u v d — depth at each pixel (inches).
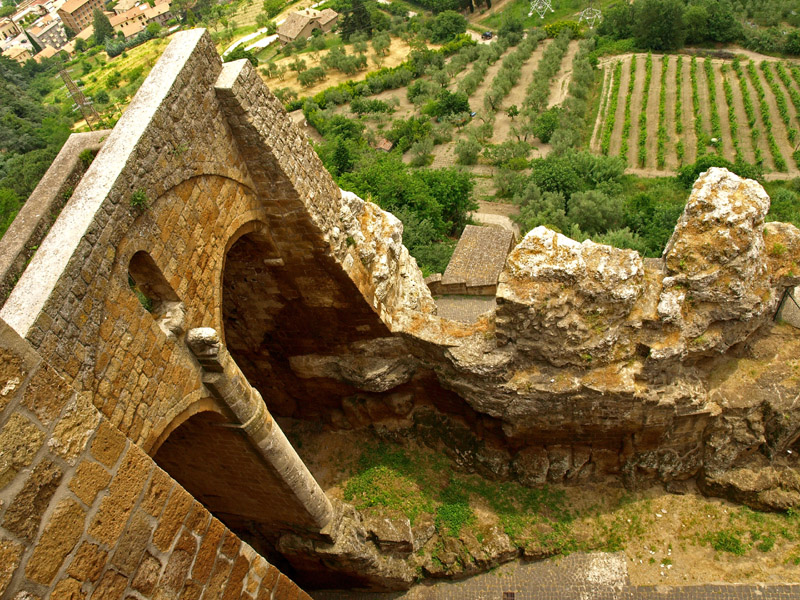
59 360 308.5
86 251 330.3
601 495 658.2
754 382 592.4
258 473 512.1
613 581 603.2
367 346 653.3
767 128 2223.2
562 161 2017.7
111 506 233.1
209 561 281.4
